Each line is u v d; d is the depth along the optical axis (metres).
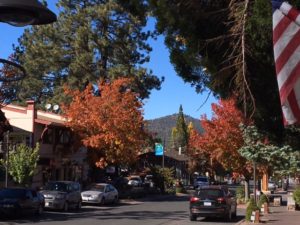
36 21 4.68
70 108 44.53
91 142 43.06
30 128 43.12
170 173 66.25
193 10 9.51
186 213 31.38
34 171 36.72
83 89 51.72
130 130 43.66
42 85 56.25
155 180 59.91
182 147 101.50
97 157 45.56
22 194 27.20
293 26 6.38
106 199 39.09
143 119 44.62
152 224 24.11
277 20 6.43
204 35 9.70
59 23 52.91
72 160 48.69
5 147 34.00
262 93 9.52
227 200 26.88
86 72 51.16
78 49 51.56
